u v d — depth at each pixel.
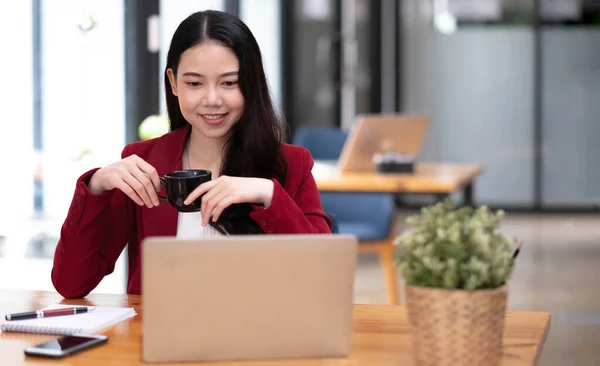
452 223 1.51
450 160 9.55
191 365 1.56
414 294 1.50
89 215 2.06
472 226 1.48
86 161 5.44
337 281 1.58
